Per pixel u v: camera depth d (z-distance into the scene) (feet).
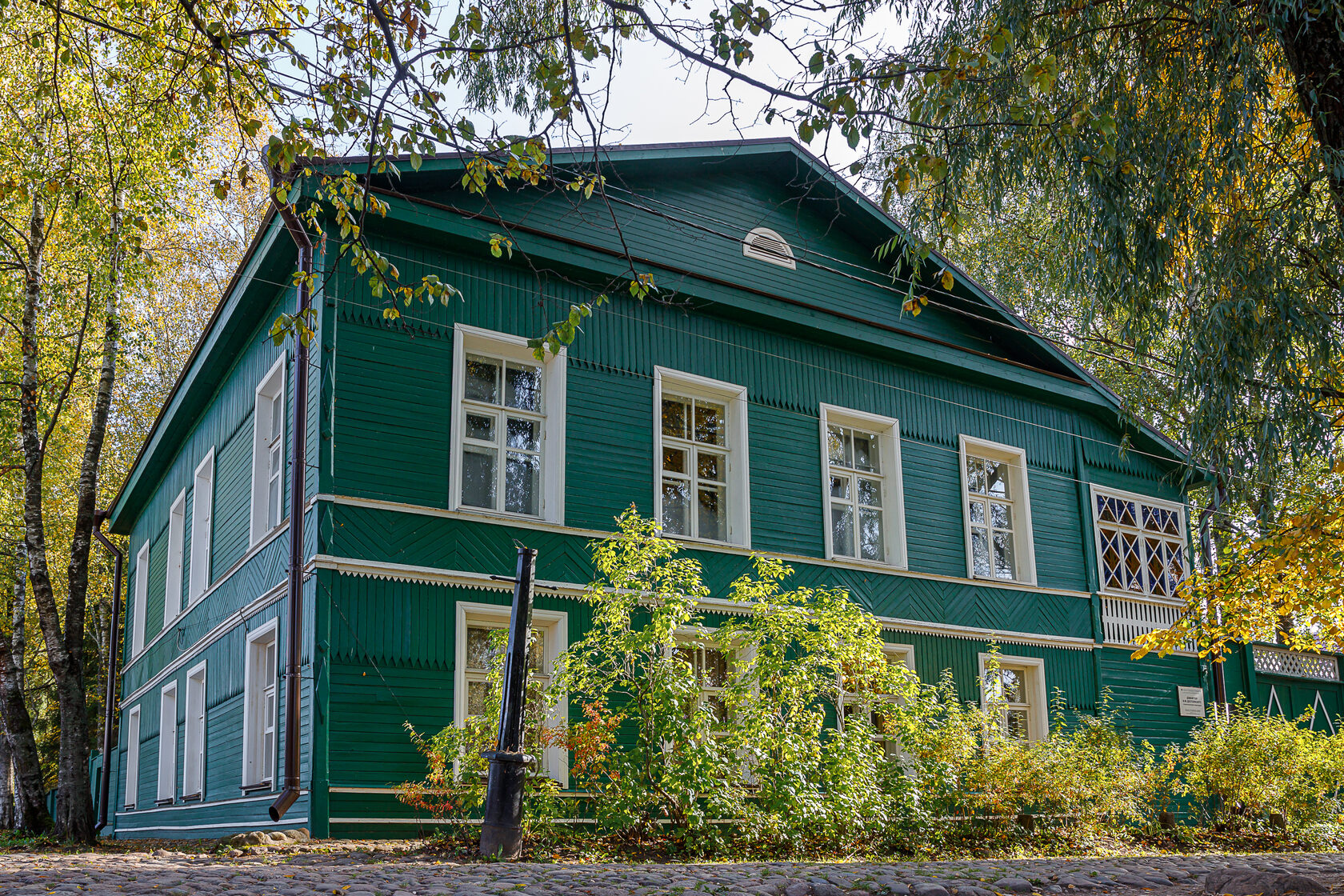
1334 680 74.69
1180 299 32.14
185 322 95.20
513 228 43.65
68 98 40.88
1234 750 55.06
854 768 40.37
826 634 42.42
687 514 48.11
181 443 63.62
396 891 20.97
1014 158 32.07
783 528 50.01
